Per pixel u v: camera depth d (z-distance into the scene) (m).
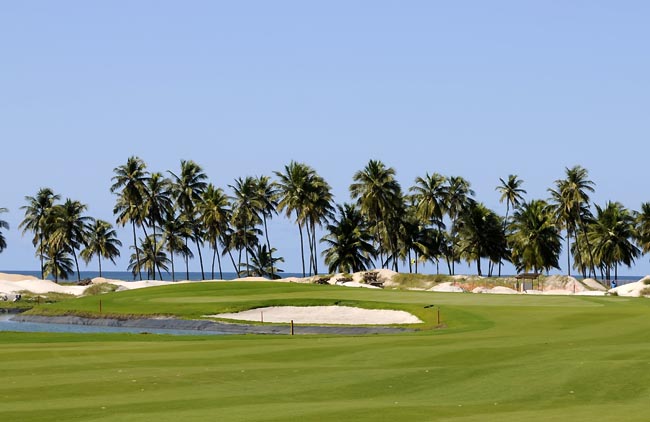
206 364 29.97
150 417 20.17
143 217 149.62
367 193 138.50
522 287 112.88
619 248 149.62
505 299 75.75
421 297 78.50
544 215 143.62
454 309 63.81
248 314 73.12
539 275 117.88
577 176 147.25
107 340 41.12
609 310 58.97
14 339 41.34
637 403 23.16
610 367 29.12
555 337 41.50
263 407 21.86
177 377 26.84
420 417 20.62
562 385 25.92
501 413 21.34
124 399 22.94
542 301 72.50
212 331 67.06
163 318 73.62
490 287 114.38
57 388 24.62
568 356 32.28
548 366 29.59
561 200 148.38
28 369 28.31
